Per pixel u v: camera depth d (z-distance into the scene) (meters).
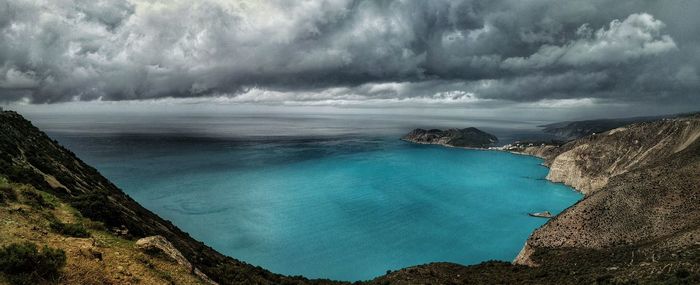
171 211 172.75
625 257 80.00
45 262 19.83
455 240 150.38
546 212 187.00
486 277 72.31
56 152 80.00
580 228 109.81
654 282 48.06
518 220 178.25
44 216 28.34
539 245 109.75
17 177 44.16
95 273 21.83
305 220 169.75
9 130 67.75
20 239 22.80
